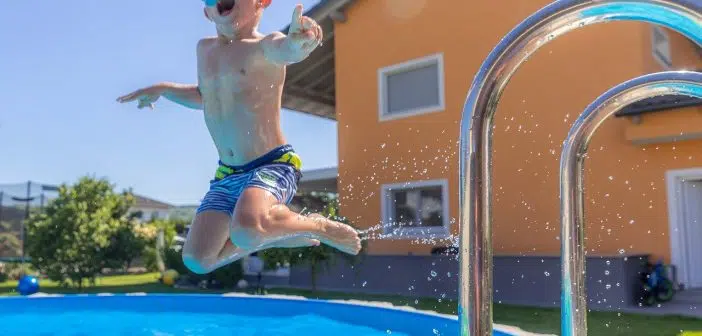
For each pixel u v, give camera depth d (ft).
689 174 33.99
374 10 46.65
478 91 4.64
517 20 40.19
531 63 39.06
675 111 32.73
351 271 43.91
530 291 36.14
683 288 33.94
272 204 10.38
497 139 39.78
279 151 11.32
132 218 60.29
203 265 10.62
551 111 38.19
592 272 33.40
